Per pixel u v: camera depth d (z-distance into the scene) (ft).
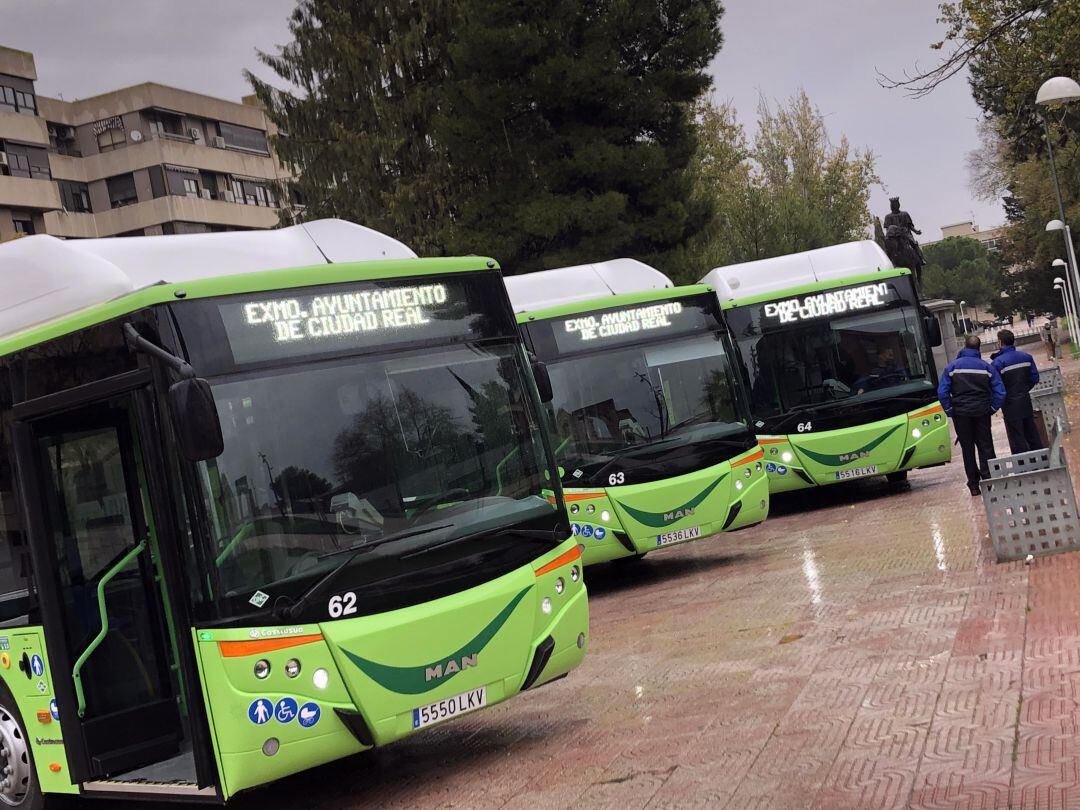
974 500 49.60
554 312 44.86
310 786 24.89
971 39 66.54
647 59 111.86
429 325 23.50
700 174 160.45
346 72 118.42
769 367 58.03
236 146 236.22
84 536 22.91
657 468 44.04
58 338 22.39
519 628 22.80
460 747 25.36
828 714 21.83
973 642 25.08
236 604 19.99
